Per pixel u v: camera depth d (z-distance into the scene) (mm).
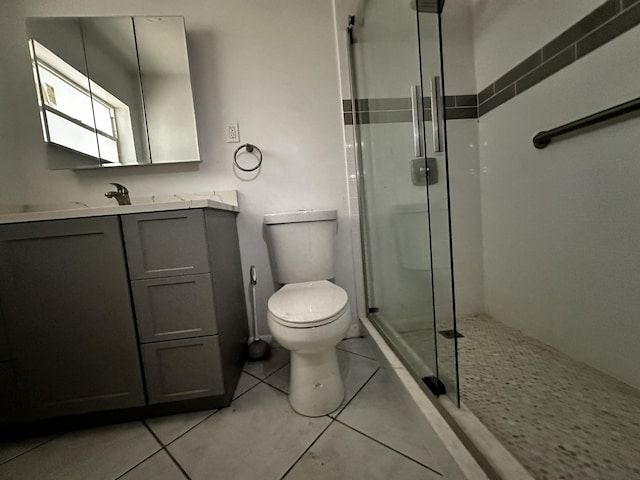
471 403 942
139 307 978
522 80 1312
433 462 795
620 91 926
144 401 1007
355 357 1371
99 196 1410
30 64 1335
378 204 1366
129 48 1355
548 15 1159
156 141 1391
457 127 1608
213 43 1437
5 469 860
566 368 1113
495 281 1604
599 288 1056
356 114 1533
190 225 979
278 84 1489
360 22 1389
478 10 1529
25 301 932
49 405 965
